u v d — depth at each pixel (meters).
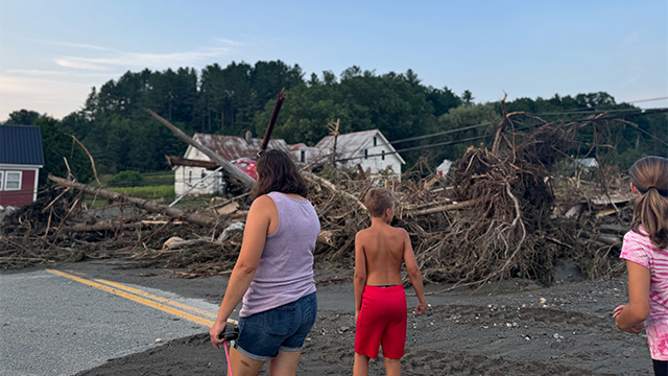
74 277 8.22
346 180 11.55
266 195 2.28
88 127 116.81
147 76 158.75
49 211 11.92
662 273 1.95
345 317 5.28
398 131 57.56
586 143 9.70
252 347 2.19
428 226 10.19
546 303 5.64
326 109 50.75
